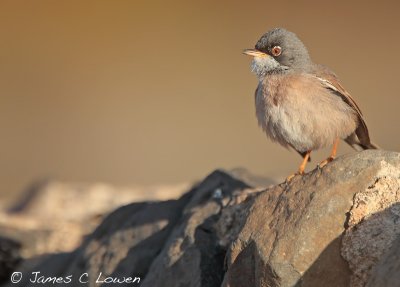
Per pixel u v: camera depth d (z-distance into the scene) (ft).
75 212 39.09
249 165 61.67
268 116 24.47
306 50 25.95
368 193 18.83
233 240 20.75
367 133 25.75
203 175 60.70
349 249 18.31
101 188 43.45
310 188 19.44
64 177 62.34
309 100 23.93
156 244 24.22
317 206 18.86
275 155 63.36
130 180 61.16
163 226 24.59
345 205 18.76
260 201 20.26
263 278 18.70
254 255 19.24
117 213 26.03
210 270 21.77
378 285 16.83
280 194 19.97
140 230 24.73
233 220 22.57
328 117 24.03
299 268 18.37
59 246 31.60
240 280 19.54
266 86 24.62
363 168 19.17
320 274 18.31
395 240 17.84
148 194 41.96
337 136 24.48
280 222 19.24
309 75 24.61
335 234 18.52
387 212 18.49
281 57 25.58
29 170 63.31
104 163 63.93
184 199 25.34
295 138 24.38
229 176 25.14
